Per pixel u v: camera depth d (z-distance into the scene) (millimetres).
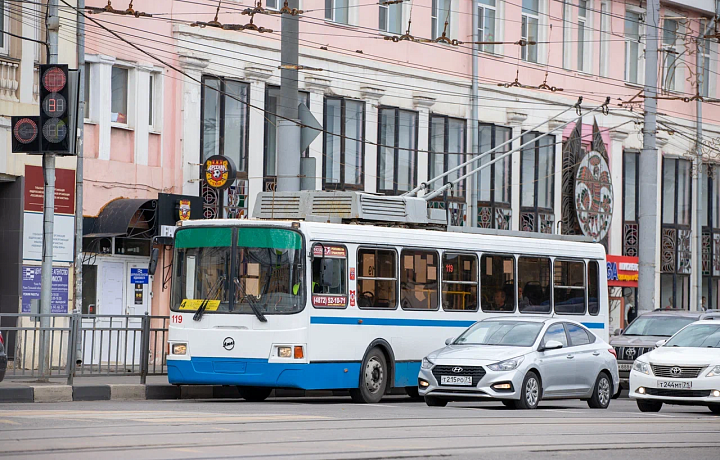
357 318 37844
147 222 52188
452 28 68750
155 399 38562
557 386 37281
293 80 45375
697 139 85312
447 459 21984
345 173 62438
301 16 59312
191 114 55188
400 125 65562
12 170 46469
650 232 58406
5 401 34281
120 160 52188
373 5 64125
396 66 65188
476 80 69250
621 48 80812
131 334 39062
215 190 55906
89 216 50281
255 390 39906
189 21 54938
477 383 35500
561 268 46500
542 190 74500
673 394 37562
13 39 46531
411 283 40094
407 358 39750
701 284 85750
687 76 85688
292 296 36156
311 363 36062
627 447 25547
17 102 46750
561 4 75938
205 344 36688
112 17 51781
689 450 25641
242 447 22328
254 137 58062
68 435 23328
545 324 38000
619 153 80312
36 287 47344
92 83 51156
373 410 33656
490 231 44938
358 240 38156
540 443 25391
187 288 37375
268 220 36906
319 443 23438
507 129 72250
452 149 68562
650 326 52188
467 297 42312
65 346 37031
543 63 74562
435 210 42969
